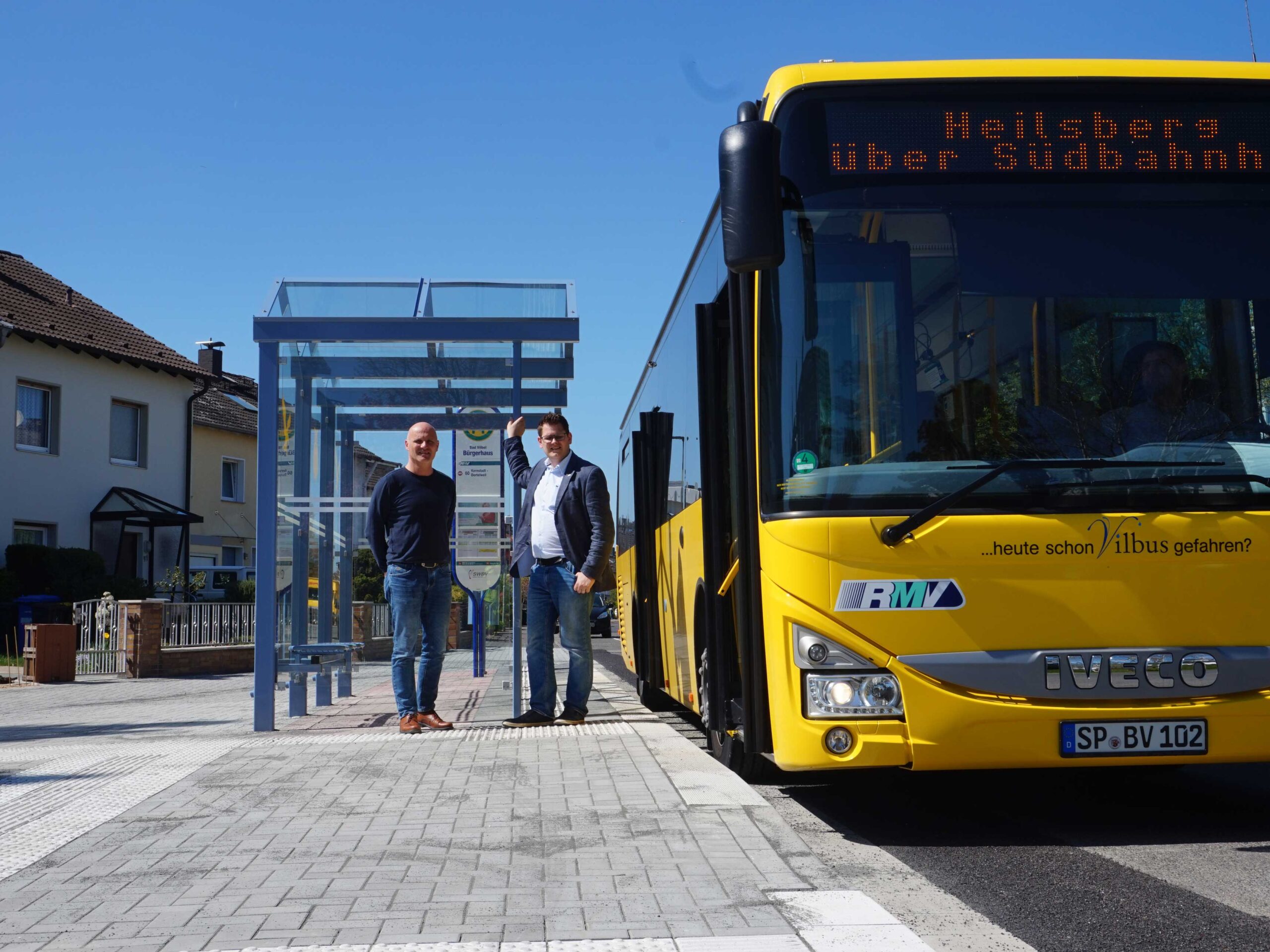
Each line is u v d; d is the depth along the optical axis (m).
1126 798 7.03
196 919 4.41
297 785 7.14
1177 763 5.46
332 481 13.20
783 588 5.63
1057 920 4.36
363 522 13.33
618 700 14.72
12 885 4.96
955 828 6.16
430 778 7.24
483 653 19.02
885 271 5.88
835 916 4.35
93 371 34.62
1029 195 5.98
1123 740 5.41
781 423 5.79
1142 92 6.09
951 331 5.80
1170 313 5.85
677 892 4.68
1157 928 4.25
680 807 6.30
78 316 35.72
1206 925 4.27
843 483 5.62
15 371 31.84
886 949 3.97
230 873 5.10
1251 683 5.46
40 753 9.34
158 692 19.44
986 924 4.31
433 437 9.70
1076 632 5.46
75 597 29.94
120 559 34.88
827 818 6.44
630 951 3.94
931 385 5.75
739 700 6.94
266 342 10.37
